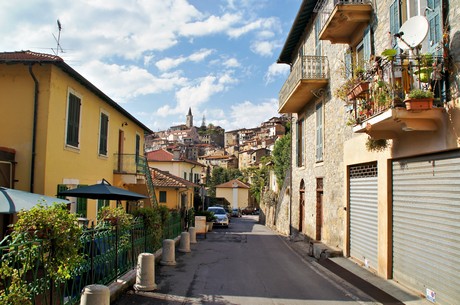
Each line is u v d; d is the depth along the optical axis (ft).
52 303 18.02
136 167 65.31
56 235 17.42
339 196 46.06
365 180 38.75
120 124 66.08
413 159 29.09
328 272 37.17
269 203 112.68
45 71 40.45
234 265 42.80
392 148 31.63
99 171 55.88
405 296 27.50
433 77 24.34
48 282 17.93
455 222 23.62
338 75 46.88
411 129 25.14
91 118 52.11
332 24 40.16
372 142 33.65
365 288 30.17
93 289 20.17
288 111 71.51
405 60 26.45
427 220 26.96
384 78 26.96
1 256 14.42
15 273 14.66
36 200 24.09
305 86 53.47
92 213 52.90
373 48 36.68
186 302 26.78
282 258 48.62
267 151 290.15
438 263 25.39
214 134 591.37
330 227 49.52
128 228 32.30
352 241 42.24
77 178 47.80
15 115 40.22
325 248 45.91
